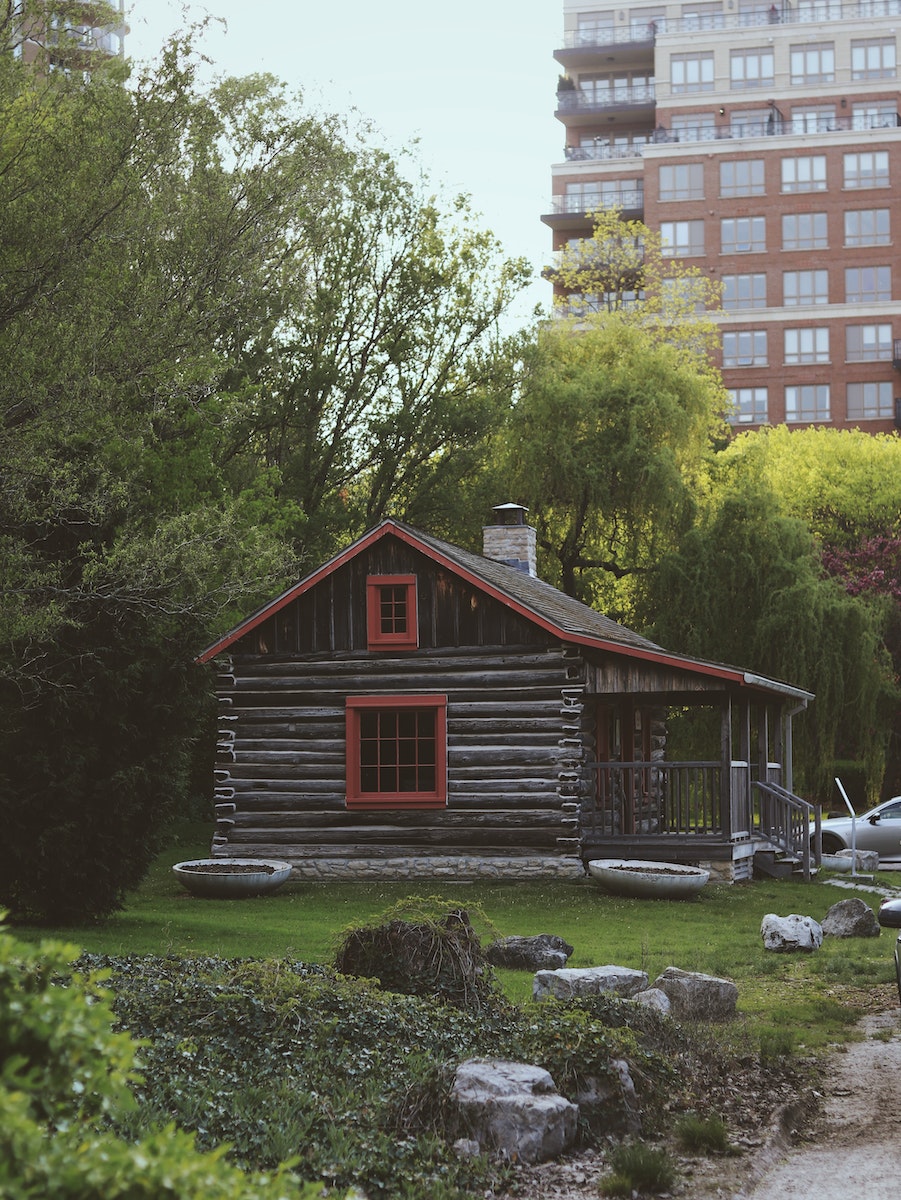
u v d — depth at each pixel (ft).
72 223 49.80
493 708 75.87
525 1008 32.27
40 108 52.06
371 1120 23.72
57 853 51.80
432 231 123.24
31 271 49.49
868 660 112.16
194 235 55.88
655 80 257.75
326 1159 21.53
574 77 273.13
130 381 52.13
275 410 110.73
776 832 82.33
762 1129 24.98
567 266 172.14
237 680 79.25
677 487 113.60
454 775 75.92
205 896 68.08
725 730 74.59
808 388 229.25
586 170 250.57
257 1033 28.32
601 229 172.45
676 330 153.79
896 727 146.20
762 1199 21.17
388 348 116.57
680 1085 27.40
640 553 121.19
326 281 117.29
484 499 118.01
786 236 234.38
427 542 76.89
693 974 36.58
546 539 119.14
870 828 94.07
